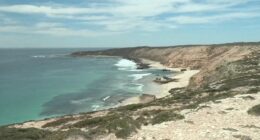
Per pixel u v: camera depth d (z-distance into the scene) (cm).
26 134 1864
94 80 9119
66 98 6191
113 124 1688
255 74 4328
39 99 6134
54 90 7294
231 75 4988
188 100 3312
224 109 2166
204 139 1483
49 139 1591
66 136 1530
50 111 5050
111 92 6788
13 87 7831
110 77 9806
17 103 5747
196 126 1730
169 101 3597
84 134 1550
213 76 5850
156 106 3291
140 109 3228
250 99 2502
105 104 5456
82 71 12100
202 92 3716
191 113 2086
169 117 1984
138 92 6656
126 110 3481
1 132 1906
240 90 3206
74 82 8744
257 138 1480
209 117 1936
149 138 1527
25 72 11894
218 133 1570
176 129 1680
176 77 8925
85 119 3056
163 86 7400
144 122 1884
